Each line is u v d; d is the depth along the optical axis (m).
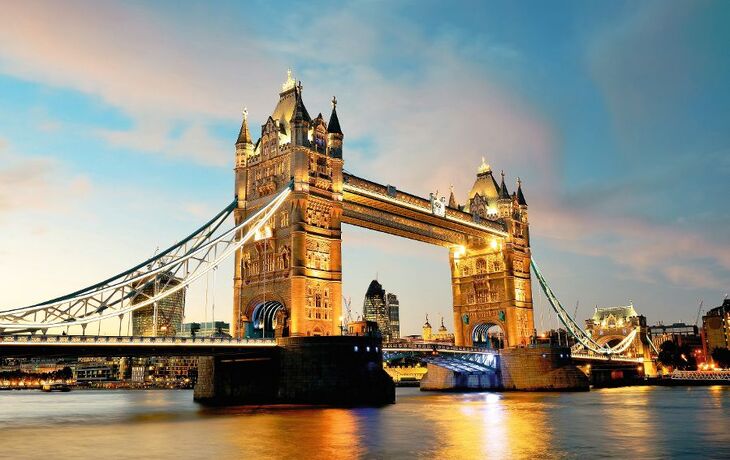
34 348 66.94
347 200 108.38
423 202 121.25
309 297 93.94
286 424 61.84
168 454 44.19
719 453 44.56
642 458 42.44
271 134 101.25
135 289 82.69
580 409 84.00
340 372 84.62
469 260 146.25
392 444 48.50
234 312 99.81
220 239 89.56
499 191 147.00
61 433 58.72
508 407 87.25
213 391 96.00
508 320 138.50
